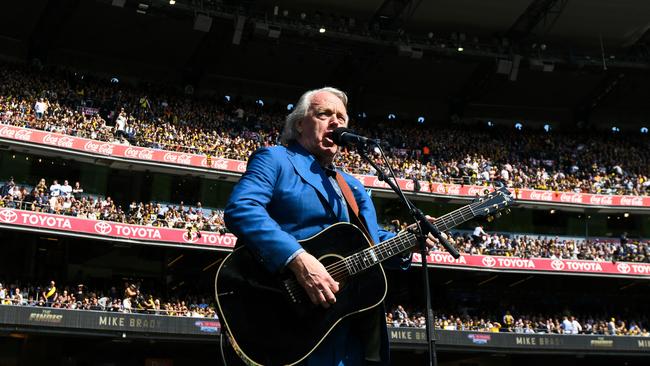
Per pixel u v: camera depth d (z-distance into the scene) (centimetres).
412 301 4156
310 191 413
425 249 474
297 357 381
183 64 4728
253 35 4366
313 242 404
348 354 401
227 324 385
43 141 3362
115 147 3556
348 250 411
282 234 380
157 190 3762
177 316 3127
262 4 4453
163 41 4491
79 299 3045
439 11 4634
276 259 374
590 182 4594
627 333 3922
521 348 3644
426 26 4831
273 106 4838
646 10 4566
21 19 4175
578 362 4194
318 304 384
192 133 4072
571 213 4475
